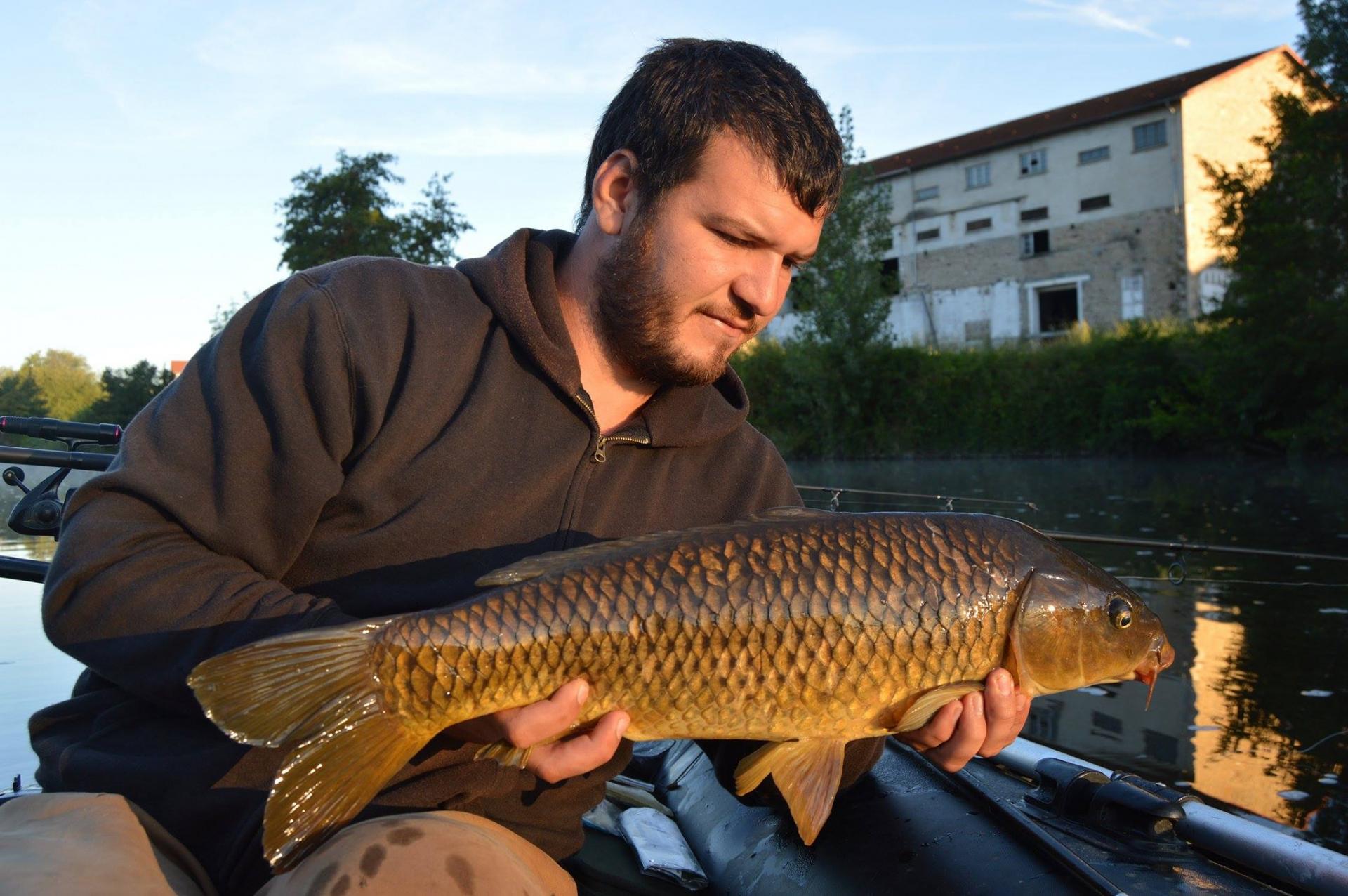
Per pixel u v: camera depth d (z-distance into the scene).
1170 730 5.33
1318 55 24.41
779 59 1.99
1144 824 2.12
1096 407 27.44
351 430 1.91
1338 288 23.94
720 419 2.26
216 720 1.50
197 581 1.71
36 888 1.40
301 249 28.09
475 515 1.94
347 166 28.89
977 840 2.11
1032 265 39.28
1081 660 1.96
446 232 28.83
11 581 7.09
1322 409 22.69
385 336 1.96
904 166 42.59
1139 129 36.72
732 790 2.30
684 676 1.78
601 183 2.03
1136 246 36.75
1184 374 26.03
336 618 1.70
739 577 1.81
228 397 1.85
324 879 1.44
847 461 30.27
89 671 2.02
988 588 1.91
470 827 1.61
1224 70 36.84
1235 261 24.80
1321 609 7.91
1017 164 39.62
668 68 1.97
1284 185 24.36
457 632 1.66
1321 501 14.34
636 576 1.78
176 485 1.78
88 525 1.73
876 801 2.38
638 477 2.17
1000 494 16.80
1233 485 17.84
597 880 2.39
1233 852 2.01
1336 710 5.54
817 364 30.39
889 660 1.86
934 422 29.72
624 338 2.03
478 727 1.74
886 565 1.87
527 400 2.02
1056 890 1.88
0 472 3.23
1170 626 7.61
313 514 1.86
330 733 1.58
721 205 1.90
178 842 1.69
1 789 3.26
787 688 1.83
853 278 31.14
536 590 1.73
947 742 1.93
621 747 2.12
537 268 2.07
